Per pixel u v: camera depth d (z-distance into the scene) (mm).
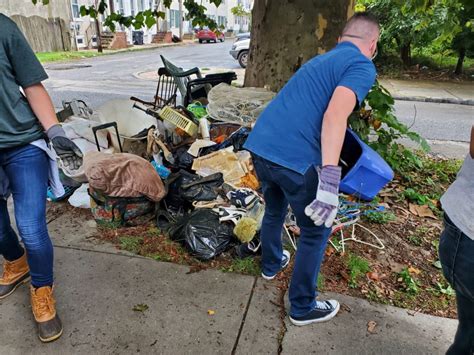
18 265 2223
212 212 2760
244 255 2570
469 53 12609
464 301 1421
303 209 1824
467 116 7801
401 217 3266
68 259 2547
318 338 1987
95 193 2844
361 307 2203
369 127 3930
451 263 1392
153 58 17781
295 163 1752
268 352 1897
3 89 1672
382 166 1927
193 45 27891
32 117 1800
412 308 2219
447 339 2006
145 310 2133
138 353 1871
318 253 1901
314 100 1711
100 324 2031
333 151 1591
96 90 9117
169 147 3629
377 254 2727
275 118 1821
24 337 1942
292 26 3881
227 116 3895
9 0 16703
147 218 2963
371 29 1765
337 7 3736
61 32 19562
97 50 20453
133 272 2439
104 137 3541
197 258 2553
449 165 4484
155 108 4113
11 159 1788
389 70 13352
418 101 9484
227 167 3266
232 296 2260
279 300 2240
